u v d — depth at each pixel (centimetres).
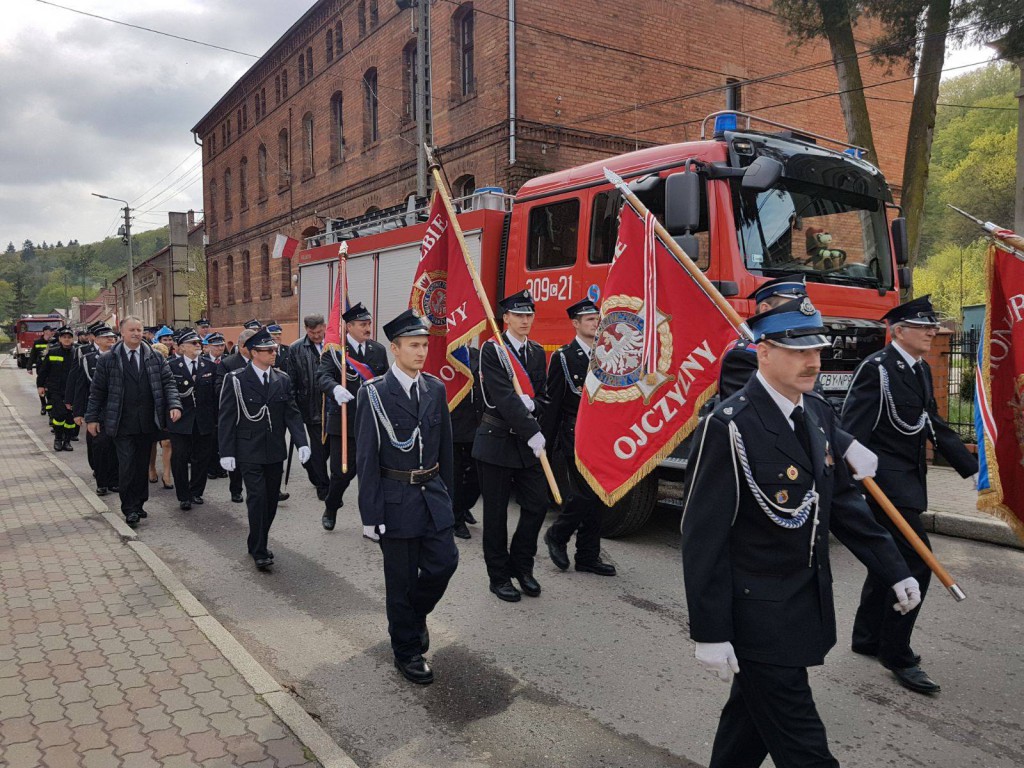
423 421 414
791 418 251
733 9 1866
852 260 702
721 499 241
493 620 494
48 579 547
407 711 379
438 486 418
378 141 2102
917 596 261
